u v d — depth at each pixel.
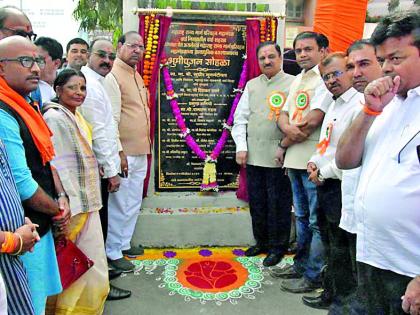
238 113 3.72
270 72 3.50
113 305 2.91
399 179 1.48
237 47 3.88
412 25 1.41
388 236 1.54
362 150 1.72
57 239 2.30
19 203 1.70
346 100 2.60
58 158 2.35
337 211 2.60
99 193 2.58
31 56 1.91
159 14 3.72
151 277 3.35
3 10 2.53
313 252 3.07
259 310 2.87
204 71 3.87
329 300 2.85
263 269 3.50
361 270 1.72
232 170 4.07
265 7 3.88
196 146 3.91
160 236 3.91
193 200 4.00
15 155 1.85
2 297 1.31
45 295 2.08
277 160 3.33
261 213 3.70
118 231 3.47
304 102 3.13
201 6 3.77
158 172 3.96
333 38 3.50
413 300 1.39
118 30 8.19
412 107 1.50
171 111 3.89
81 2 9.07
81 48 3.94
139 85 3.55
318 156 2.71
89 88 2.87
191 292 3.11
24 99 1.99
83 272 2.39
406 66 1.45
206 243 3.97
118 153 3.12
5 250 1.54
